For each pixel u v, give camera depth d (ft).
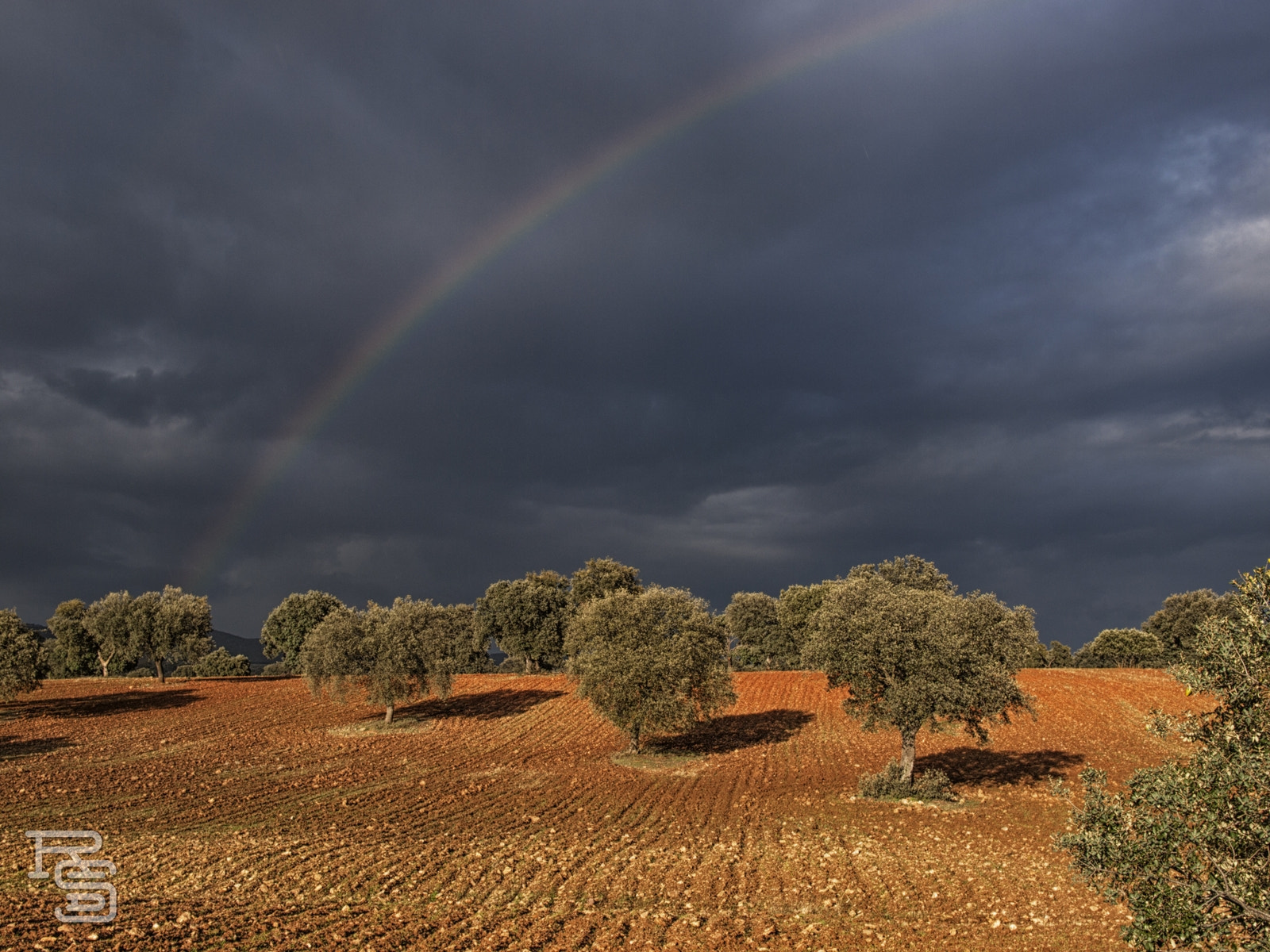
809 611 312.91
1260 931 30.68
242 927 59.72
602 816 102.37
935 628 112.98
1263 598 33.55
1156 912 31.32
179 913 62.59
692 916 63.93
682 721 144.97
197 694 243.81
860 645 113.19
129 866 77.36
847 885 72.95
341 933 58.95
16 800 109.60
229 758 147.13
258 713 209.26
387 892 69.62
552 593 344.90
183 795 114.62
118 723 192.75
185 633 265.95
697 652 148.25
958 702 108.06
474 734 178.19
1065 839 34.86
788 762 143.54
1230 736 32.58
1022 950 57.41
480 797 114.52
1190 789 32.07
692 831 94.89
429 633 189.57
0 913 61.98
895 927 62.54
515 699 226.99
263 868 76.74
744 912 65.87
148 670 371.35
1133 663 335.67
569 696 228.63
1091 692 217.97
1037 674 251.39
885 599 117.29
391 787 122.01
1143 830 32.81
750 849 85.97
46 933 57.16
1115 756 142.61
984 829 95.76
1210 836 31.12
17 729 181.88
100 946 54.80
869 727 115.85
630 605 151.74
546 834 92.48
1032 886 72.59
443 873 75.46
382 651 185.98
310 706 221.25
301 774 132.05
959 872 77.30
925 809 106.11
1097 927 61.72
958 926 62.54
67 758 146.30
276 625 348.79
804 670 273.33
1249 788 30.78
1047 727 174.50
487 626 347.56
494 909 65.31
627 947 57.82
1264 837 30.14
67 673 332.39
